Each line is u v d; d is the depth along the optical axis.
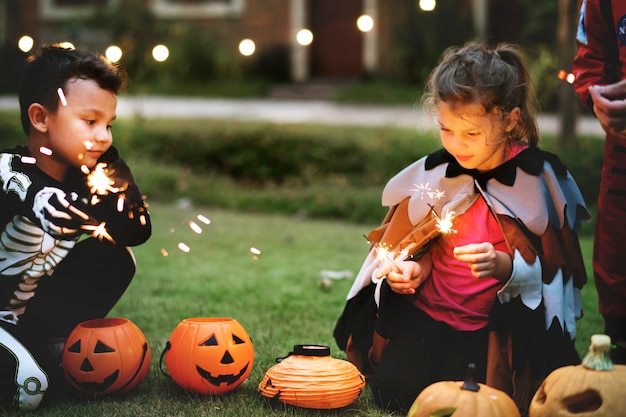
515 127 2.78
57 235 2.69
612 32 3.17
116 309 4.16
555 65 11.42
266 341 3.61
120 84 2.94
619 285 3.20
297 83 16.86
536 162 2.78
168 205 8.39
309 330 3.82
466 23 15.51
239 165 9.59
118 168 3.08
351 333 3.01
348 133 9.83
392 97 14.20
